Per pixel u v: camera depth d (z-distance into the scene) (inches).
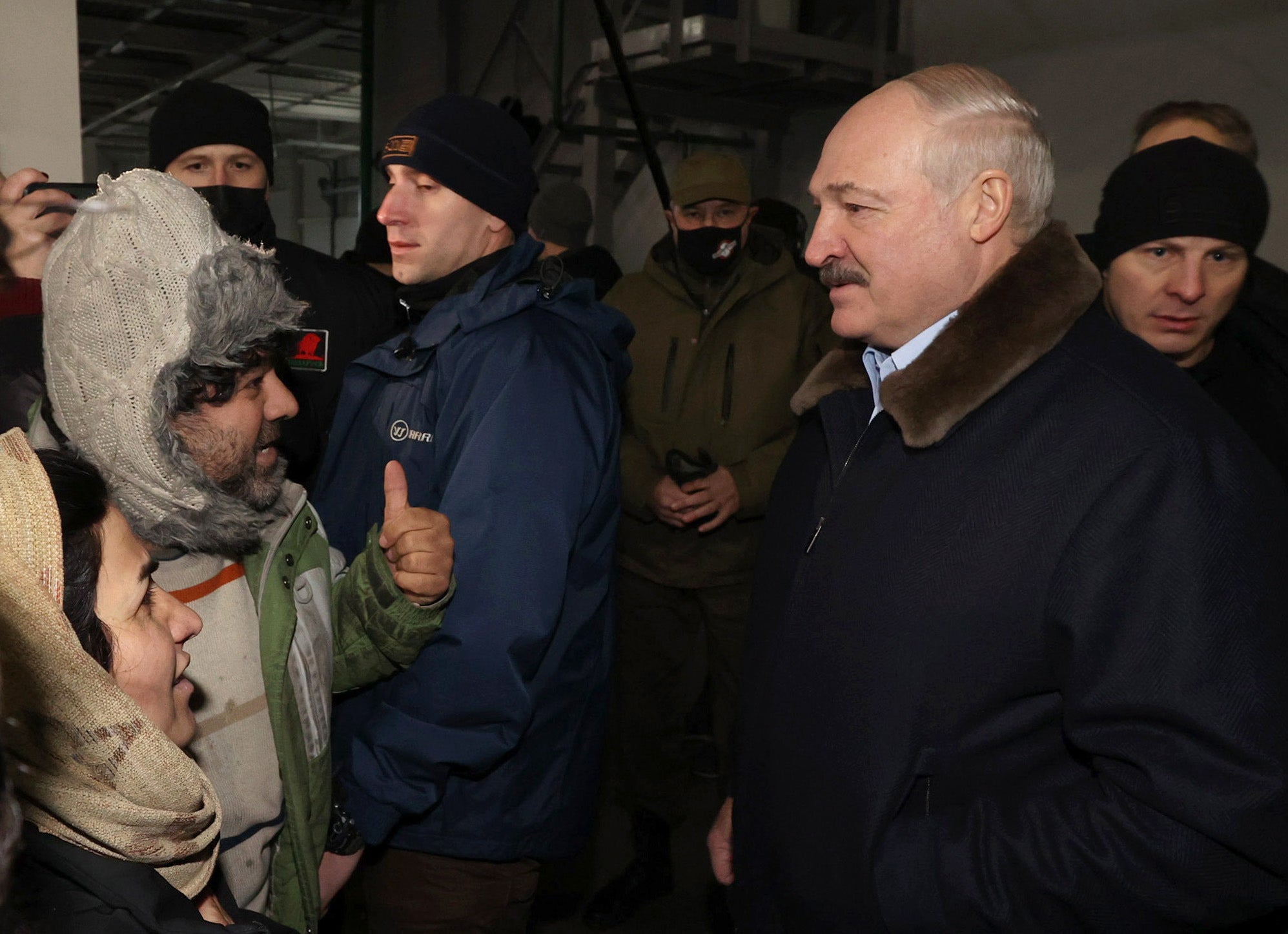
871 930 40.0
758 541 101.3
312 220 364.5
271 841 44.6
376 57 296.4
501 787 56.0
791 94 188.1
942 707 39.4
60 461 30.4
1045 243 40.3
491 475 52.5
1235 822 33.7
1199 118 72.1
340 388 80.0
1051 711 39.1
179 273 37.0
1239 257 58.8
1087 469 37.5
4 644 25.7
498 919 59.1
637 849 100.3
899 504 41.3
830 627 42.5
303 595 47.4
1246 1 136.4
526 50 249.1
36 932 25.7
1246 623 35.2
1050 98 161.5
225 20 263.7
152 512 38.2
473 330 56.1
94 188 54.6
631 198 221.8
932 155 40.0
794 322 102.5
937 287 41.6
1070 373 39.4
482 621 51.3
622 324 63.0
